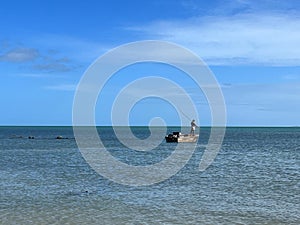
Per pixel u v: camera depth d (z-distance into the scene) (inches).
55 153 2554.1
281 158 2288.4
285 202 1021.8
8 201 1019.3
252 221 837.8
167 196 1098.7
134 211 917.2
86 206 965.2
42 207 951.0
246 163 1998.0
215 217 868.0
